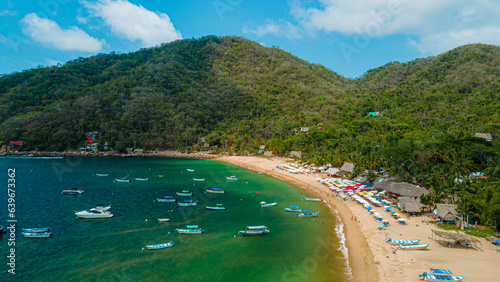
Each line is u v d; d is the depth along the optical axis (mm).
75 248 50125
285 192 94500
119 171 130875
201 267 44562
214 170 138000
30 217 65625
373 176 99562
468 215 59906
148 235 56594
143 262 45719
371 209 72625
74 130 197875
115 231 58312
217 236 56875
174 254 48750
